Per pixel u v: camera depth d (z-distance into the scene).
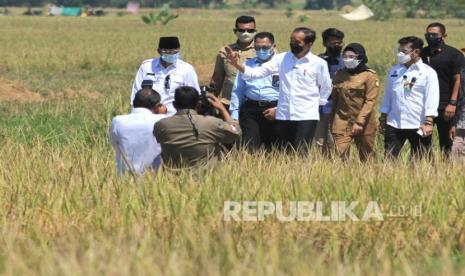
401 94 36.66
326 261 21.33
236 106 37.44
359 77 36.84
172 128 29.42
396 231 23.28
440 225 23.92
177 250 21.25
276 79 37.47
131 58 128.75
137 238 21.64
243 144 37.34
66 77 101.31
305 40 36.31
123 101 57.91
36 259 20.19
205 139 29.58
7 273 19.16
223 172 28.80
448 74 37.62
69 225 23.83
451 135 37.44
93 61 122.44
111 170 31.17
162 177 28.11
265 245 21.94
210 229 22.84
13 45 161.62
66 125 53.47
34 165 32.03
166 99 35.94
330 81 37.00
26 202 26.19
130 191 26.62
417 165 31.25
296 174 28.92
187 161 29.67
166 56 35.66
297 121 36.78
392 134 37.19
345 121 37.34
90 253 19.56
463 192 26.91
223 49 38.16
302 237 22.70
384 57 126.69
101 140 43.00
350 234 22.97
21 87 79.44
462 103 36.81
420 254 21.89
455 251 22.89
